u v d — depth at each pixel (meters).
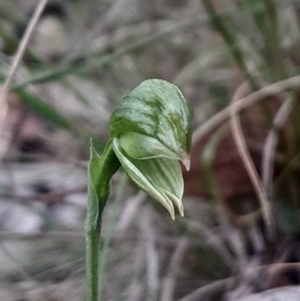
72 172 0.21
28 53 0.19
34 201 0.20
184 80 0.21
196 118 0.21
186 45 0.23
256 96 0.17
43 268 0.18
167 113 0.09
